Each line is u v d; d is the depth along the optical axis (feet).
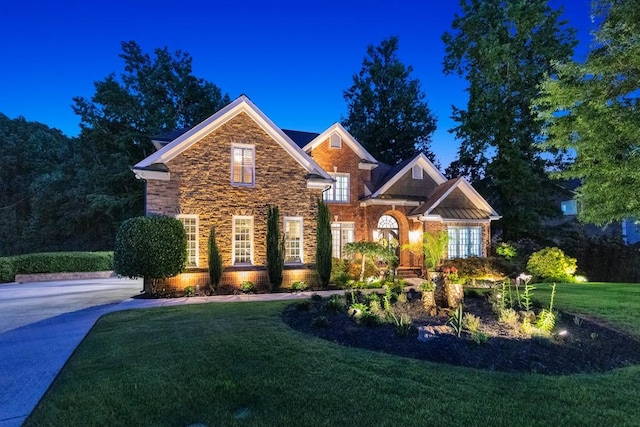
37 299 45.44
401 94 119.75
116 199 104.37
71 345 23.66
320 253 53.36
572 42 74.90
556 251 60.29
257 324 26.73
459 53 82.84
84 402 14.44
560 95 40.65
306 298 41.83
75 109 106.42
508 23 76.84
